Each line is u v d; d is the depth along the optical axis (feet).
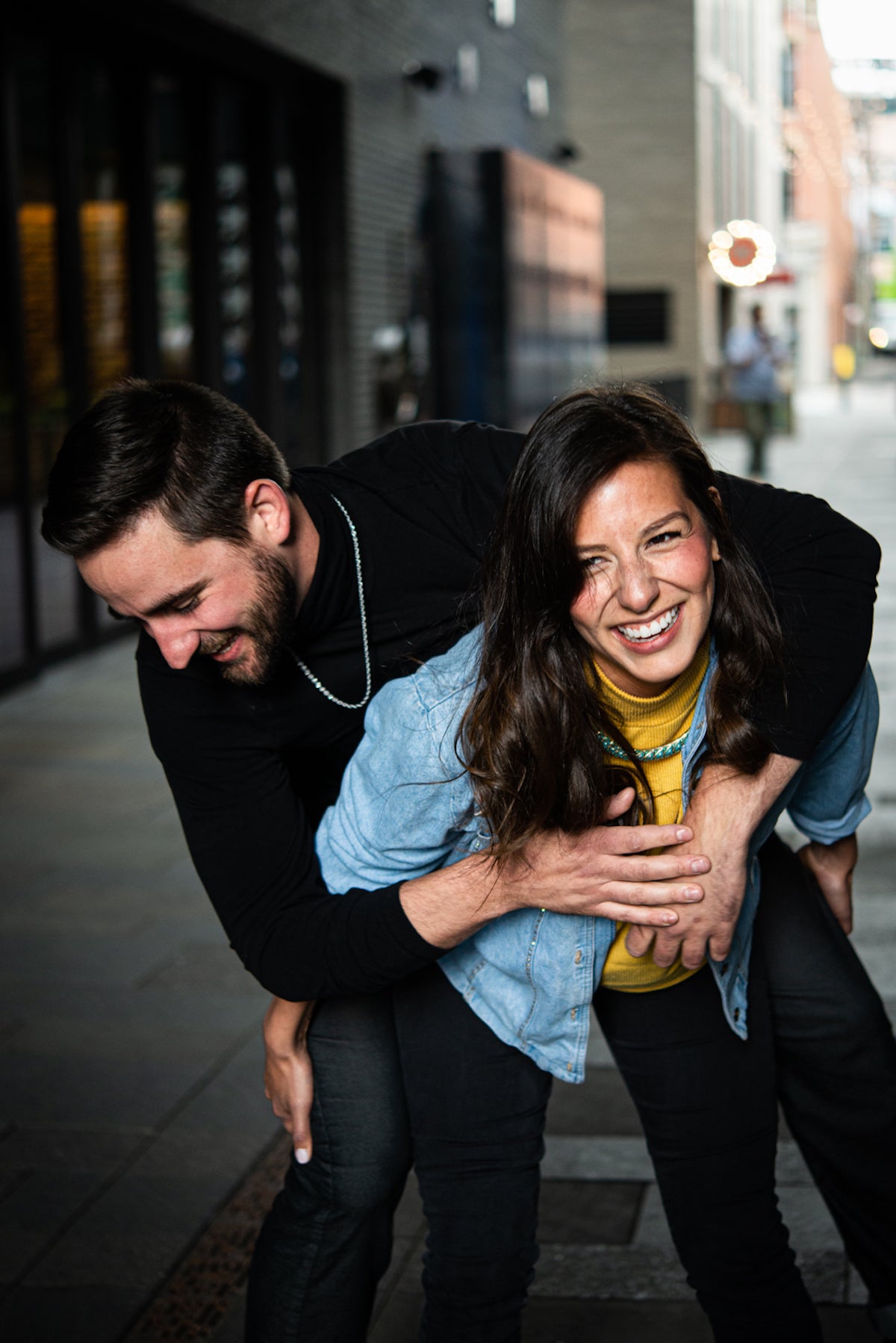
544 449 5.24
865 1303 7.88
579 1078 6.17
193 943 13.57
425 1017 6.18
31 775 19.31
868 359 167.32
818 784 6.63
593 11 73.77
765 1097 6.27
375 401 37.40
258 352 33.32
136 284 28.09
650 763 5.80
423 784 5.67
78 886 15.15
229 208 31.71
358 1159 6.25
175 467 5.25
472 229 41.14
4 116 23.29
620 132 74.43
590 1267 8.41
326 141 34.76
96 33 26.03
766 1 110.42
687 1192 6.29
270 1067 6.47
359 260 35.86
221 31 27.78
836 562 6.10
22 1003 12.32
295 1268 6.37
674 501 5.22
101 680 24.94
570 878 5.58
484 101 46.93
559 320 49.14
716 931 5.74
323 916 5.90
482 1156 6.18
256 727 6.06
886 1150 6.62
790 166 135.85
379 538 6.23
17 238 23.84
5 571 23.97
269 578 5.54
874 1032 6.52
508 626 5.41
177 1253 8.75
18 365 23.95
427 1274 6.31
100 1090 10.78
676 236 74.59
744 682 5.66
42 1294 8.38
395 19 37.81
